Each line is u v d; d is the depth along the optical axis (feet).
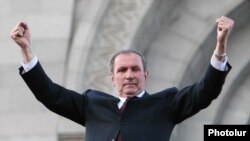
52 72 61.46
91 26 62.28
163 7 62.34
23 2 63.62
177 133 62.75
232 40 65.10
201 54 63.26
